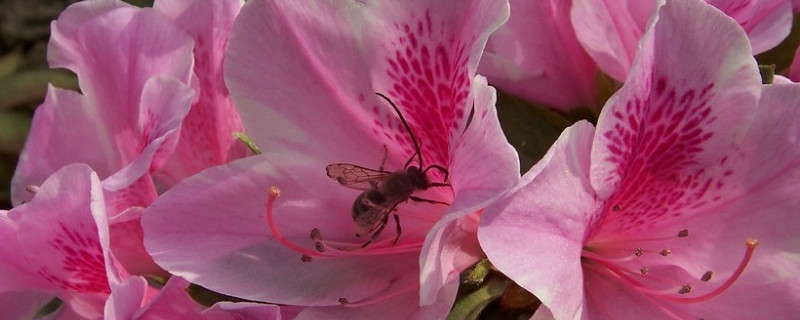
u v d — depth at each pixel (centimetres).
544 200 15
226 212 17
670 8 16
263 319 16
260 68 17
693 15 16
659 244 18
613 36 19
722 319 17
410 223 18
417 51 16
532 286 14
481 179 14
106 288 18
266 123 17
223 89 19
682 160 17
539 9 20
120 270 17
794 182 16
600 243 18
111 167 20
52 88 20
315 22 17
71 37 20
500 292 17
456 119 16
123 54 19
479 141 15
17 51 39
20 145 33
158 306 17
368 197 17
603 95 20
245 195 17
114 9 19
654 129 16
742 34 16
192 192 17
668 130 16
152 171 18
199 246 17
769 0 19
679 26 16
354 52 17
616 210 17
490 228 14
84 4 20
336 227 17
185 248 17
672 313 17
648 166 17
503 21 15
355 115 17
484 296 17
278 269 17
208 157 20
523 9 20
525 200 15
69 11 20
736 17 19
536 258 15
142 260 19
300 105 17
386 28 16
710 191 17
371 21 16
